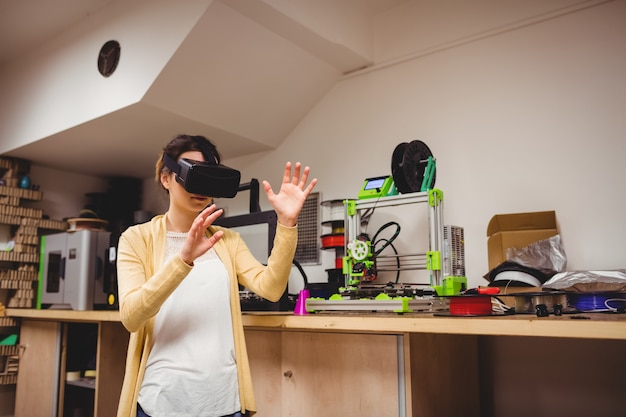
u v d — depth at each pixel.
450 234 2.08
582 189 2.32
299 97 3.16
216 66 2.70
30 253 3.66
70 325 3.14
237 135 3.17
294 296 2.54
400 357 1.69
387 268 2.82
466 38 2.72
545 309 1.51
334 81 3.19
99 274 3.15
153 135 3.20
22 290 3.61
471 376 2.29
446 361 2.00
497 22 2.64
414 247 2.75
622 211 2.21
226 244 1.55
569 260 2.31
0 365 3.59
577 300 1.73
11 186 3.65
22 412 3.21
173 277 1.22
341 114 3.15
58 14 3.09
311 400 1.86
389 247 2.84
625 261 2.18
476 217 2.59
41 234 3.92
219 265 1.46
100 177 4.26
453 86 2.75
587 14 2.40
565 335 1.26
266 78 2.91
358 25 2.95
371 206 2.18
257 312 2.03
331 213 2.82
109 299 2.77
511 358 2.40
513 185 2.50
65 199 4.04
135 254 1.39
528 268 2.05
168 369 1.31
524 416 2.34
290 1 2.55
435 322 1.47
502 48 2.62
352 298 1.94
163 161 1.45
